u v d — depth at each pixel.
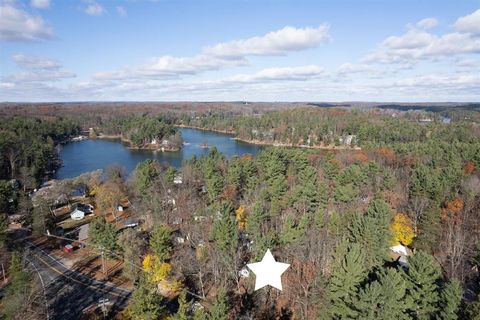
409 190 82.81
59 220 90.50
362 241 54.34
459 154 113.62
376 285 35.78
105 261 67.25
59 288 58.38
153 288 48.62
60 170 149.25
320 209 66.19
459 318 34.91
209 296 52.31
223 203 72.94
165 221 78.19
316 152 140.50
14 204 89.38
